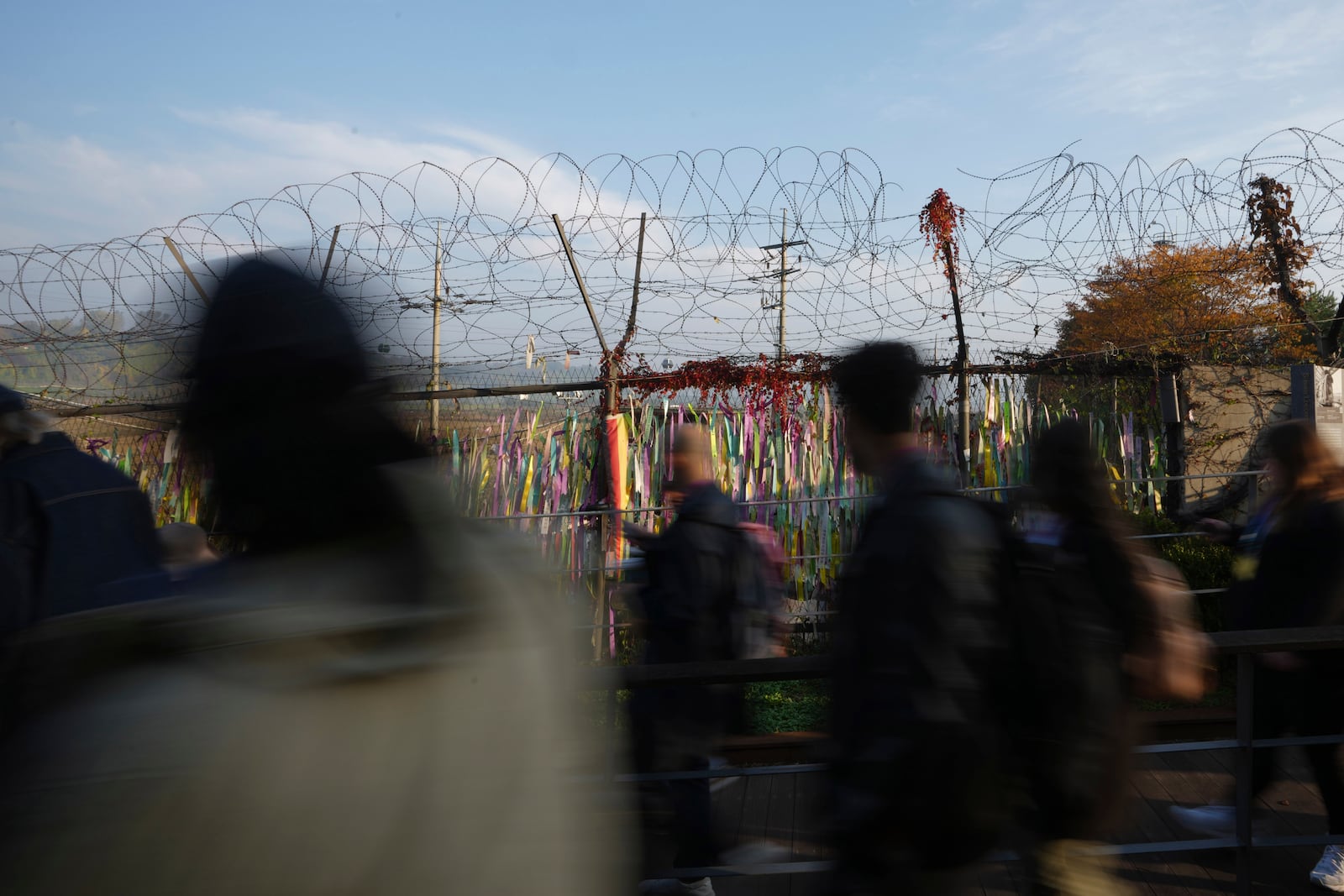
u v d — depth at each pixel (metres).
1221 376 7.43
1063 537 2.21
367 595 0.79
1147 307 7.31
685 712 3.18
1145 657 2.17
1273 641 2.46
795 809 3.89
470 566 0.88
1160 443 7.23
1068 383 7.24
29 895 0.62
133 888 0.63
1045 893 2.12
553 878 0.83
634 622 3.42
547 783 0.85
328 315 0.85
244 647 0.72
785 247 6.65
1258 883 3.14
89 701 0.69
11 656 0.73
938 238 6.46
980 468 7.03
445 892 0.74
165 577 0.85
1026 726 2.05
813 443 7.14
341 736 0.72
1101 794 2.05
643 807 2.31
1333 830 3.16
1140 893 3.07
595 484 7.21
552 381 7.03
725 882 3.30
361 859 0.70
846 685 1.67
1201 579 5.84
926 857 1.59
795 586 7.14
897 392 1.81
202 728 0.67
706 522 3.31
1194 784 4.00
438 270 6.33
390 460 0.86
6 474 2.07
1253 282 7.39
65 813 0.63
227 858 0.65
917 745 1.56
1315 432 3.24
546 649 0.92
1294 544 3.21
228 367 0.82
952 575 1.60
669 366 7.07
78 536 2.02
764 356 7.04
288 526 0.81
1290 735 3.46
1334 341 7.62
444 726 0.78
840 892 1.68
